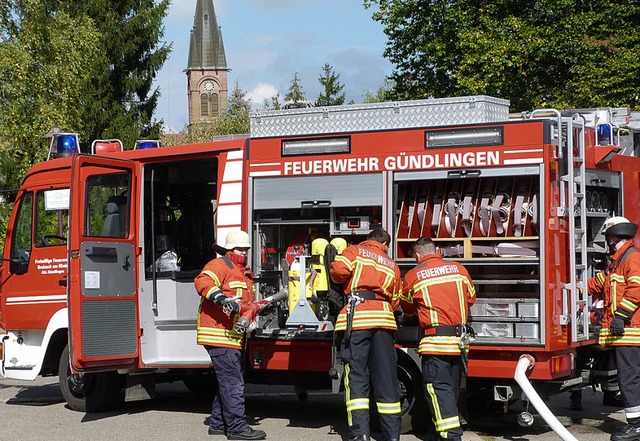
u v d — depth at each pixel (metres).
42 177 10.08
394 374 7.44
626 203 9.01
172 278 9.41
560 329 7.55
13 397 11.02
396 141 8.08
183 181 9.78
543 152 7.47
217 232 8.84
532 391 7.28
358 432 7.30
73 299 8.62
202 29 111.31
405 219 8.20
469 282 7.17
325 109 8.64
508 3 25.30
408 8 26.88
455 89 25.64
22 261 10.11
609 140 8.48
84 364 8.64
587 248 8.50
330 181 8.34
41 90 25.42
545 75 24.67
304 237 8.84
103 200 9.09
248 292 8.17
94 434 8.32
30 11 25.44
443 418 7.01
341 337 7.56
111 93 36.16
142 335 9.30
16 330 10.20
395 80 28.20
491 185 7.95
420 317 7.13
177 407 10.02
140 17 36.31
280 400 10.50
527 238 7.64
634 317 7.66
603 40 23.53
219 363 7.94
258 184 8.66
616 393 9.41
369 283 7.40
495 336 7.62
